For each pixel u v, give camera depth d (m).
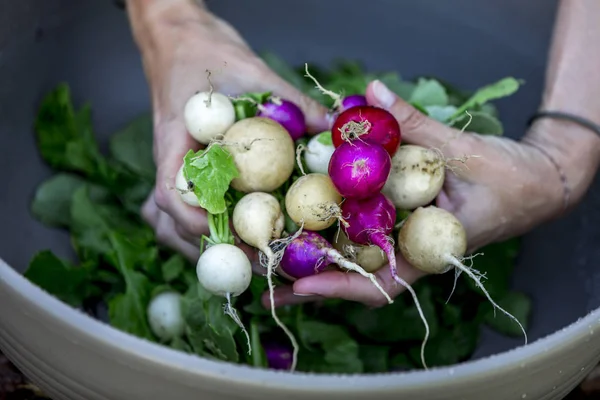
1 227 0.62
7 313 0.40
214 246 0.46
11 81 0.66
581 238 0.62
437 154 0.48
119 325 0.55
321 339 0.55
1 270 0.39
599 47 0.58
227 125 0.49
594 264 0.61
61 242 0.63
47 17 0.68
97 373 0.39
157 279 0.59
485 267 0.60
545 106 0.58
